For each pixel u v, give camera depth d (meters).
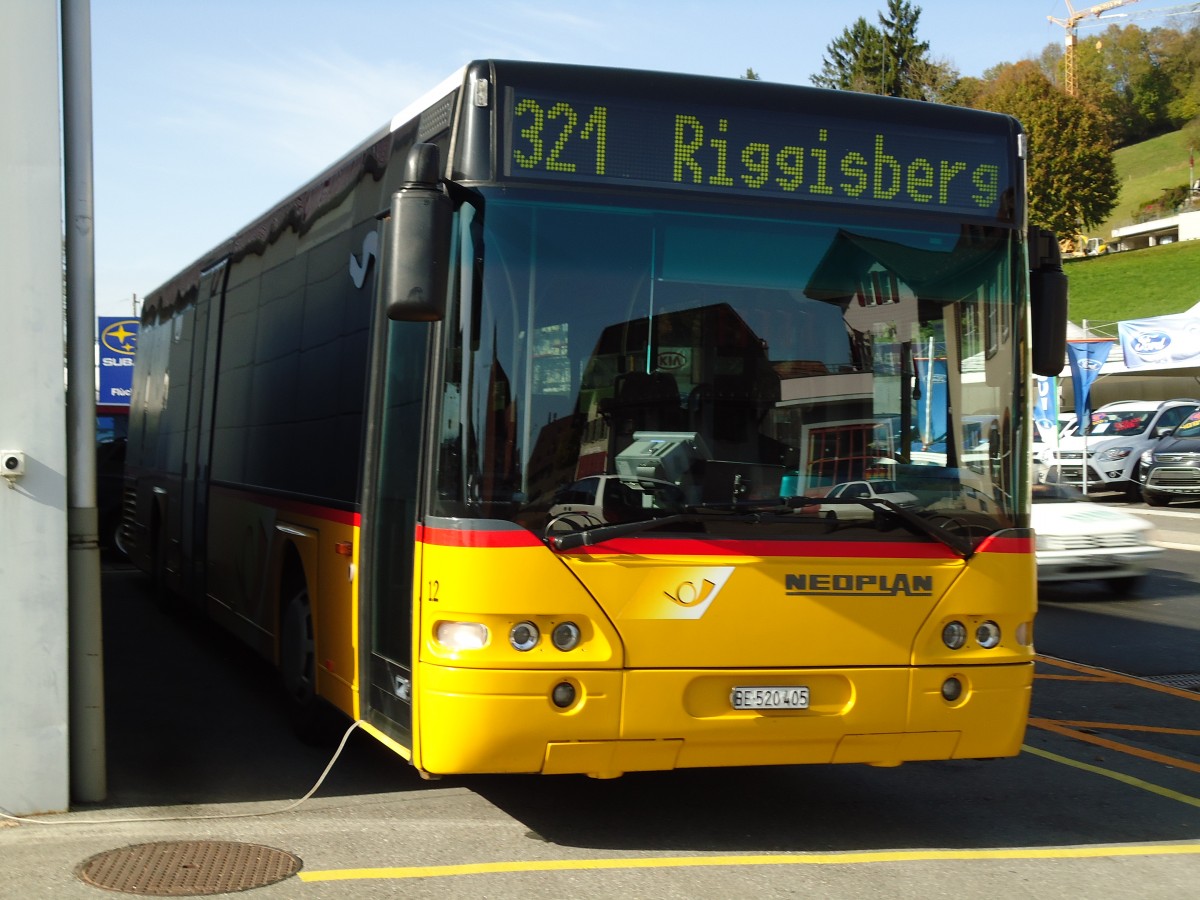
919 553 5.71
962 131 6.09
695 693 5.42
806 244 5.79
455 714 5.25
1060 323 6.14
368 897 5.19
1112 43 132.00
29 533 6.06
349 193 7.43
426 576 5.40
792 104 5.85
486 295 5.38
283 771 7.25
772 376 5.64
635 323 5.52
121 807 6.43
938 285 5.95
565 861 5.71
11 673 6.11
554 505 5.31
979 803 7.03
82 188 6.25
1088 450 31.80
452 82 5.78
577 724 5.28
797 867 5.72
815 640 5.54
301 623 7.79
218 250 11.22
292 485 8.09
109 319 47.06
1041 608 14.81
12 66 5.90
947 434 5.85
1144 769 7.93
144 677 10.15
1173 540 22.55
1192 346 33.25
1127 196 119.50
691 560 5.40
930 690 5.70
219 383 10.64
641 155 5.64
